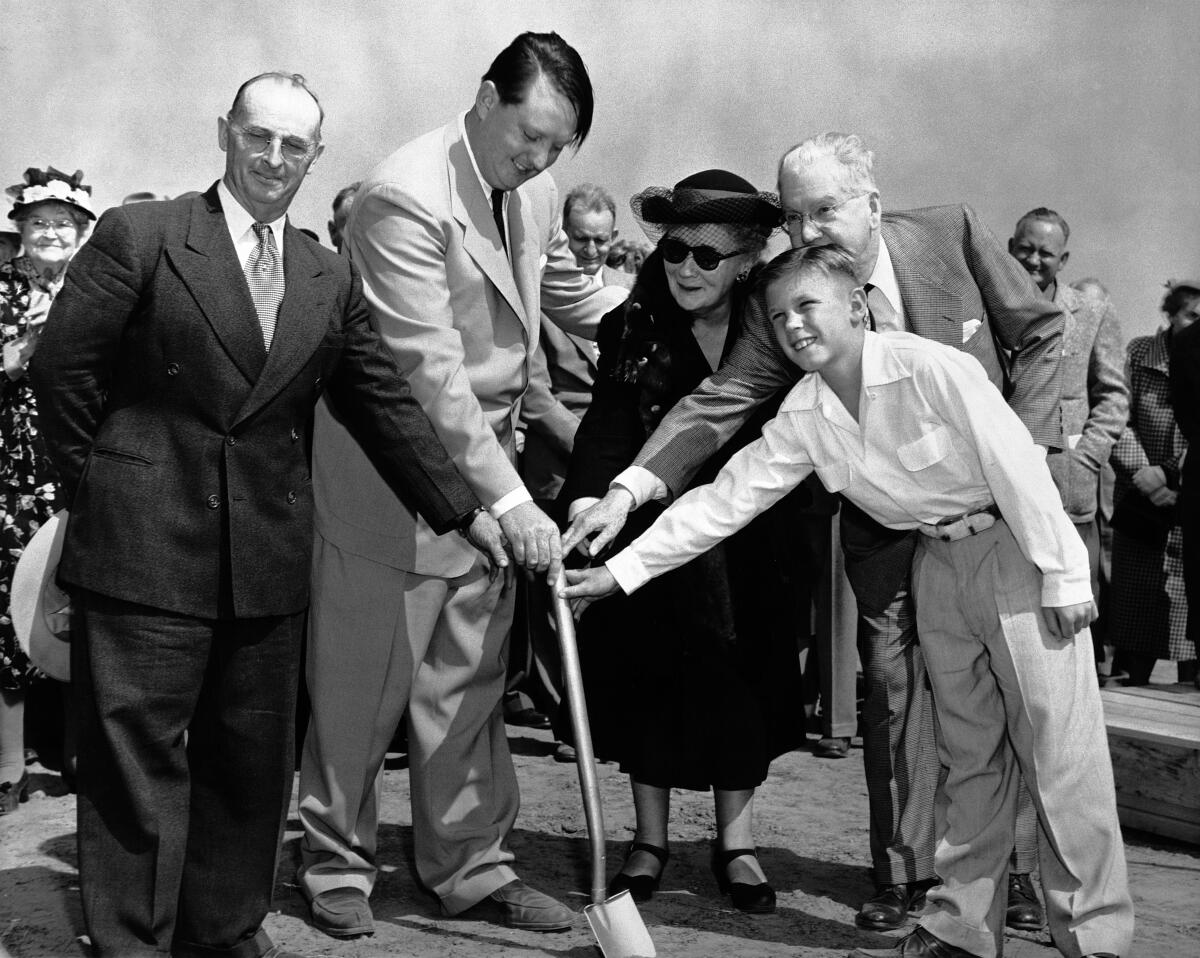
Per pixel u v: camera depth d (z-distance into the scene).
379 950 2.94
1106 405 5.07
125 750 2.54
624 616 3.34
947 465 2.74
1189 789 3.90
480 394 3.13
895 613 3.10
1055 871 2.83
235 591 2.57
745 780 3.28
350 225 3.08
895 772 3.17
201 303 2.50
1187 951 3.04
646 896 3.34
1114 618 6.13
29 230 4.03
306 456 2.93
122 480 2.52
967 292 3.12
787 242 3.43
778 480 2.97
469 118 3.06
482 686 3.19
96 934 2.57
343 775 3.09
